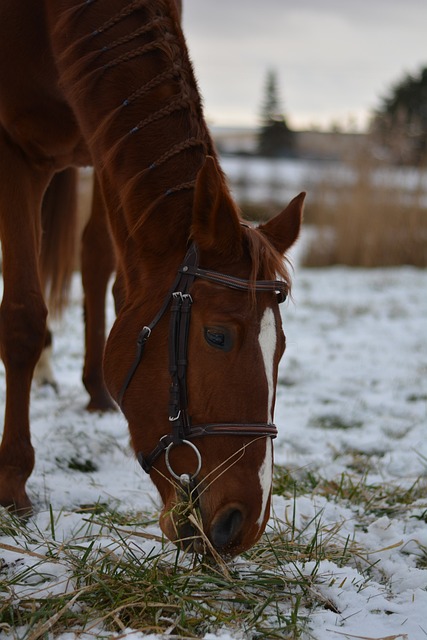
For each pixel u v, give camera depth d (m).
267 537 2.74
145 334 2.41
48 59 3.13
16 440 3.05
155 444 2.39
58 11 3.03
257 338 2.22
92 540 2.63
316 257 13.23
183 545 2.37
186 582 2.30
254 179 27.62
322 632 2.21
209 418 2.23
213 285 2.29
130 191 2.61
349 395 5.66
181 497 2.30
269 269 2.29
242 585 2.35
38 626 2.09
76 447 3.84
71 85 2.92
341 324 8.45
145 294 2.49
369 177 13.20
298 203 2.55
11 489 2.99
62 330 7.27
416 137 13.52
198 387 2.26
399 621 2.30
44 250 4.55
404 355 7.05
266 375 2.21
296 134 44.38
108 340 2.60
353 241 13.14
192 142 2.60
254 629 2.19
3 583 2.32
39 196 3.35
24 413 3.09
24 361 3.08
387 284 11.41
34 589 2.32
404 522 3.20
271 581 2.40
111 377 2.54
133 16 2.84
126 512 3.09
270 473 2.21
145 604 2.21
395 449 4.36
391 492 3.56
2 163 3.18
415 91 29.38
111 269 4.50
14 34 3.15
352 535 2.99
